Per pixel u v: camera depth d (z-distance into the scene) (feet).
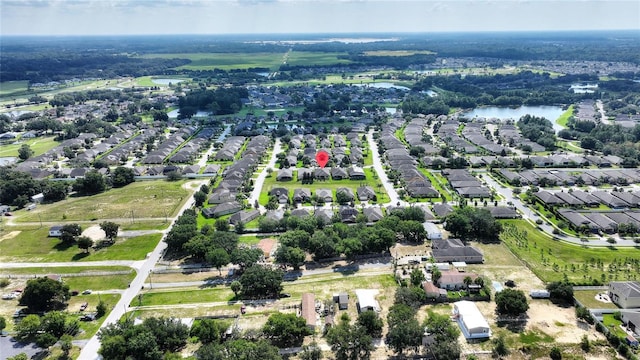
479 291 497.05
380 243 579.89
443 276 508.12
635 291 456.04
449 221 636.48
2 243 645.10
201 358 375.45
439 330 413.80
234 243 587.68
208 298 502.79
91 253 613.93
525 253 587.27
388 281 527.81
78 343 428.15
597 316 449.48
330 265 572.10
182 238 600.39
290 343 422.41
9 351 418.51
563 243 615.57
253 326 448.65
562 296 476.13
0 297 510.99
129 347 386.32
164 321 434.30
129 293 516.73
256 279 499.92
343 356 393.91
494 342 414.00
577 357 395.14
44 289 478.59
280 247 574.56
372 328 428.15
